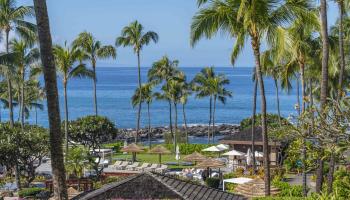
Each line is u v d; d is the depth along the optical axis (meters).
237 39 27.30
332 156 16.33
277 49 25.80
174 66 76.00
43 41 13.52
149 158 58.31
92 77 51.62
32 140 37.34
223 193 22.20
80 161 37.59
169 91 74.12
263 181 29.16
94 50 64.19
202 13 26.81
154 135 97.19
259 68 26.22
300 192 29.72
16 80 44.22
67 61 48.62
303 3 25.86
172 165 52.09
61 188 13.88
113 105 163.62
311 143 16.75
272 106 158.62
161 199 20.16
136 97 76.44
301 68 35.00
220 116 140.12
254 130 49.72
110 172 44.94
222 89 79.88
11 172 44.72
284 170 42.97
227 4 26.44
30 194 34.97
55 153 13.79
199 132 101.38
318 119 15.02
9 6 44.44
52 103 13.66
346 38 43.19
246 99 188.75
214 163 40.09
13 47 52.09
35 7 13.52
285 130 16.98
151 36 66.88
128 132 97.81
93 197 20.53
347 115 14.26
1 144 35.78
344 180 21.72
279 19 26.09
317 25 26.00
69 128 48.00
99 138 48.78
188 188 21.22
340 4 30.42
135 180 20.89
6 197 34.50
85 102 171.62
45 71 13.58
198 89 79.69
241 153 48.97
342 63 30.48
